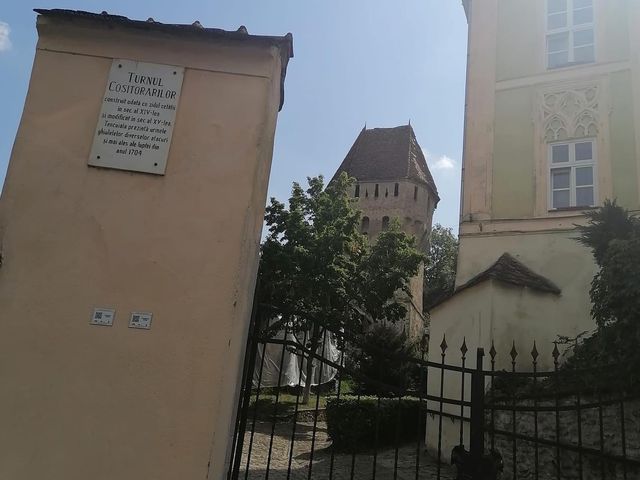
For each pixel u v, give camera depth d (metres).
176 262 4.45
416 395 4.91
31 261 4.44
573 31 13.93
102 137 4.69
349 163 51.91
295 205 22.84
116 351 4.28
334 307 21.81
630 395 5.38
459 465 4.82
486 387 10.02
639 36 12.94
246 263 4.62
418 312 43.31
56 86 4.79
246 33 4.82
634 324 6.49
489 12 14.87
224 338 4.30
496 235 12.83
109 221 4.54
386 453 11.54
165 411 4.16
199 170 4.64
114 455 4.09
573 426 8.12
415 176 49.53
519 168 13.29
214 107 4.78
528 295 11.10
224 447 4.39
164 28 4.79
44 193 4.57
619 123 12.69
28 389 4.20
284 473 9.41
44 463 4.08
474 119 14.08
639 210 11.92
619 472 7.33
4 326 4.30
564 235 12.12
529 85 13.82
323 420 17.05
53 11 4.80
